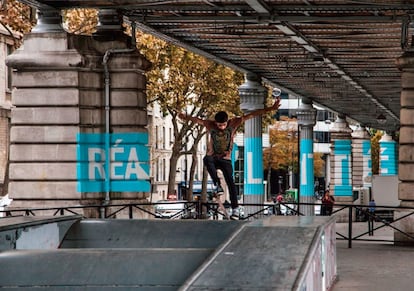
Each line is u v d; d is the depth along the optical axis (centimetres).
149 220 1689
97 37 2778
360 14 3123
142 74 2806
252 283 954
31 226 1513
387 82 5559
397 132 11119
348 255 2617
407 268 2245
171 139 10994
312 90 6081
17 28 4406
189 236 1675
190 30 3412
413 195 2973
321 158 15312
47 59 2720
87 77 2753
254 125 4812
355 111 8081
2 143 6475
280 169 15050
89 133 2762
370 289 1828
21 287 1161
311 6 2917
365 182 8975
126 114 2769
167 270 1158
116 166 2781
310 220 1468
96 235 1686
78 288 1155
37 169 2756
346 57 4391
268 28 3409
